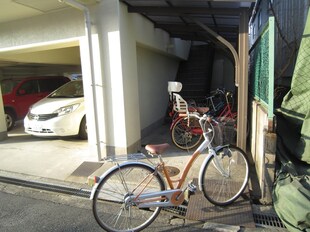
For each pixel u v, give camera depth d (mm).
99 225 2602
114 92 4391
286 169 2893
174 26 6062
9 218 2947
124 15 4352
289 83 4855
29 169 4352
